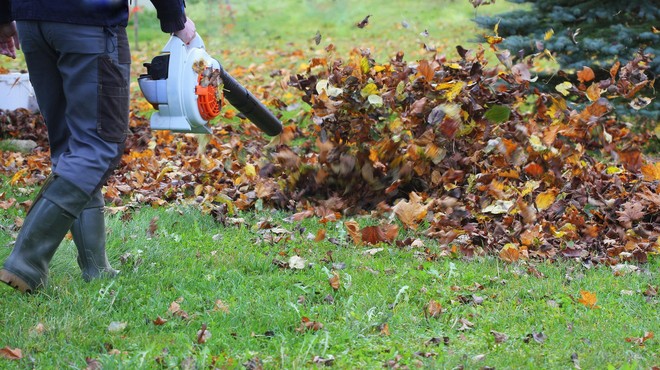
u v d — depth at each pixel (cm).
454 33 1755
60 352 371
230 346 383
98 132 418
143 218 590
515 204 565
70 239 530
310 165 643
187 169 740
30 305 414
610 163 754
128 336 394
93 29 408
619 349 391
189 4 2069
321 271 486
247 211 637
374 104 603
